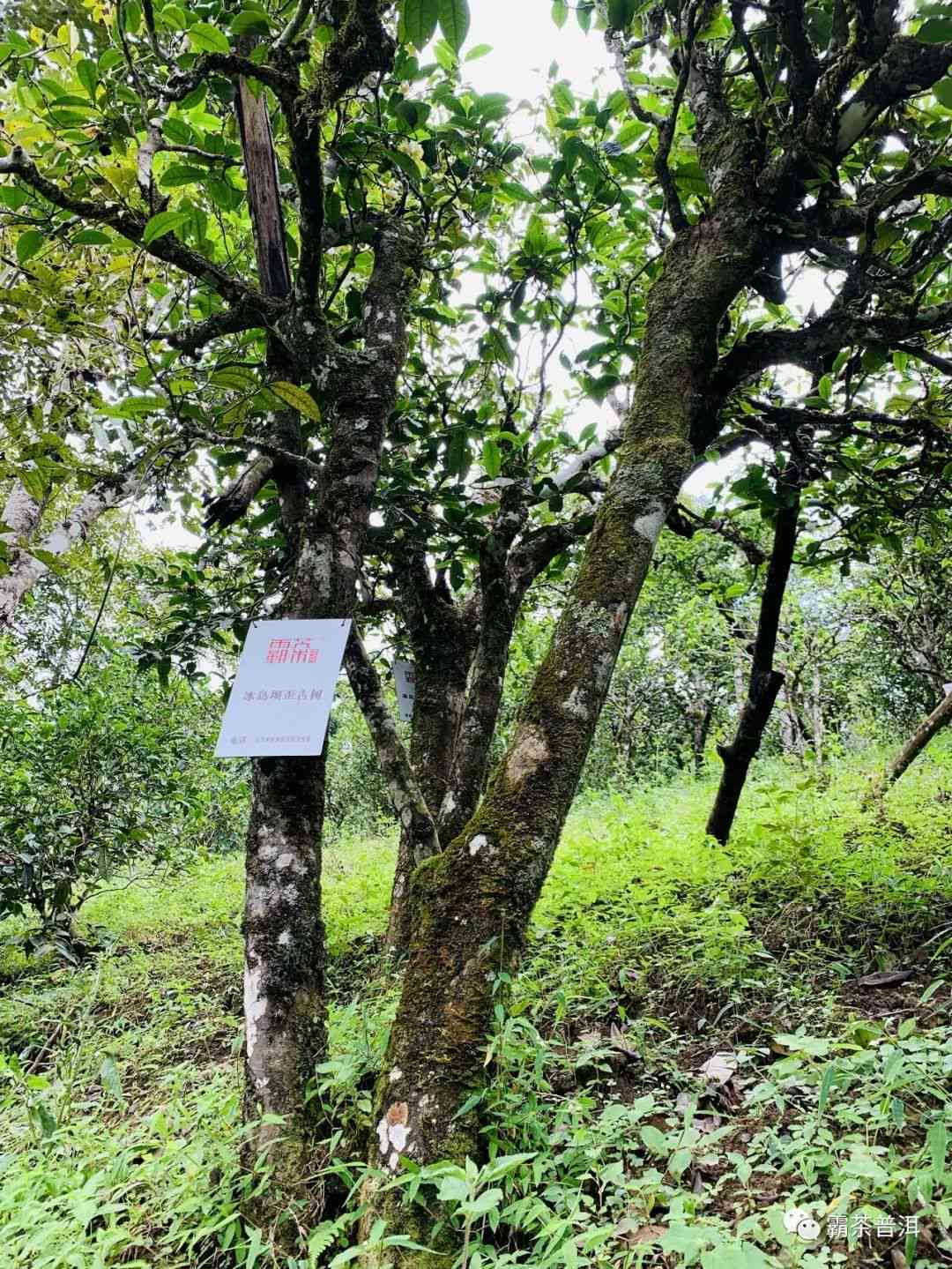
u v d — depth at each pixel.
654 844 4.95
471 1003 1.99
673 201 2.93
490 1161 1.84
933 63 2.31
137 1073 3.60
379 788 12.94
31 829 5.58
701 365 2.79
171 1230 1.98
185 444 2.75
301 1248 1.86
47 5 3.08
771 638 4.44
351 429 2.95
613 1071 2.59
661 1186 1.84
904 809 5.13
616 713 12.67
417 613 4.59
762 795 6.59
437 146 3.44
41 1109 2.61
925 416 3.40
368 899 5.70
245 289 2.93
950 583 7.61
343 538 2.80
